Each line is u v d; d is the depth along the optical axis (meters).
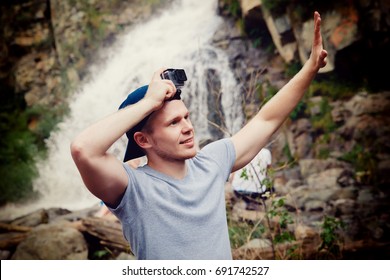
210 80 6.65
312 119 6.06
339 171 5.64
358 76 6.05
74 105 7.04
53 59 7.17
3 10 7.27
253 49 6.61
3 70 7.15
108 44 7.13
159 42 6.98
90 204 6.25
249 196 3.91
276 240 3.38
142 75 6.96
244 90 6.43
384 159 5.64
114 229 4.72
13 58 7.19
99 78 7.07
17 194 6.50
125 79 7.00
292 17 6.21
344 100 6.05
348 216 4.91
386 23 5.83
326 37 6.05
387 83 5.97
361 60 6.00
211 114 6.46
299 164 5.80
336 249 4.16
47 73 7.15
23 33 7.23
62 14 7.22
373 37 5.89
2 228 5.54
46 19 7.24
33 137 6.87
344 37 5.96
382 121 5.82
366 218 4.87
